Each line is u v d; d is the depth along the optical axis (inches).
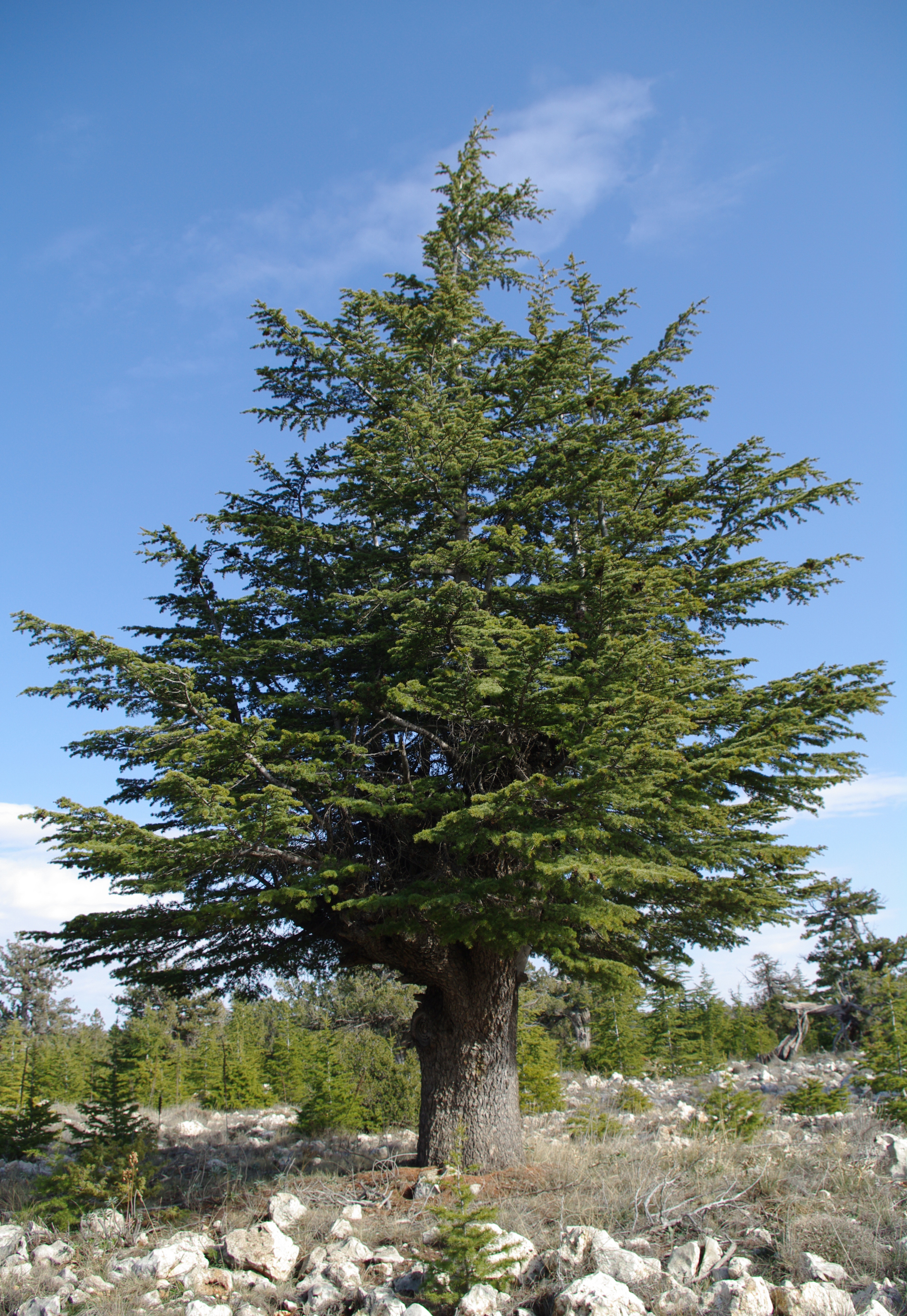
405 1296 282.0
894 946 1194.6
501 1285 267.1
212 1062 1027.3
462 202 599.5
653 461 472.4
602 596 437.4
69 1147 578.9
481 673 390.9
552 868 346.9
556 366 482.3
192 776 415.2
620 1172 370.6
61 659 374.3
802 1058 1119.0
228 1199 388.5
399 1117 719.1
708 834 419.2
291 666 487.8
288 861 419.8
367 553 499.8
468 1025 453.7
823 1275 251.6
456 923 388.5
